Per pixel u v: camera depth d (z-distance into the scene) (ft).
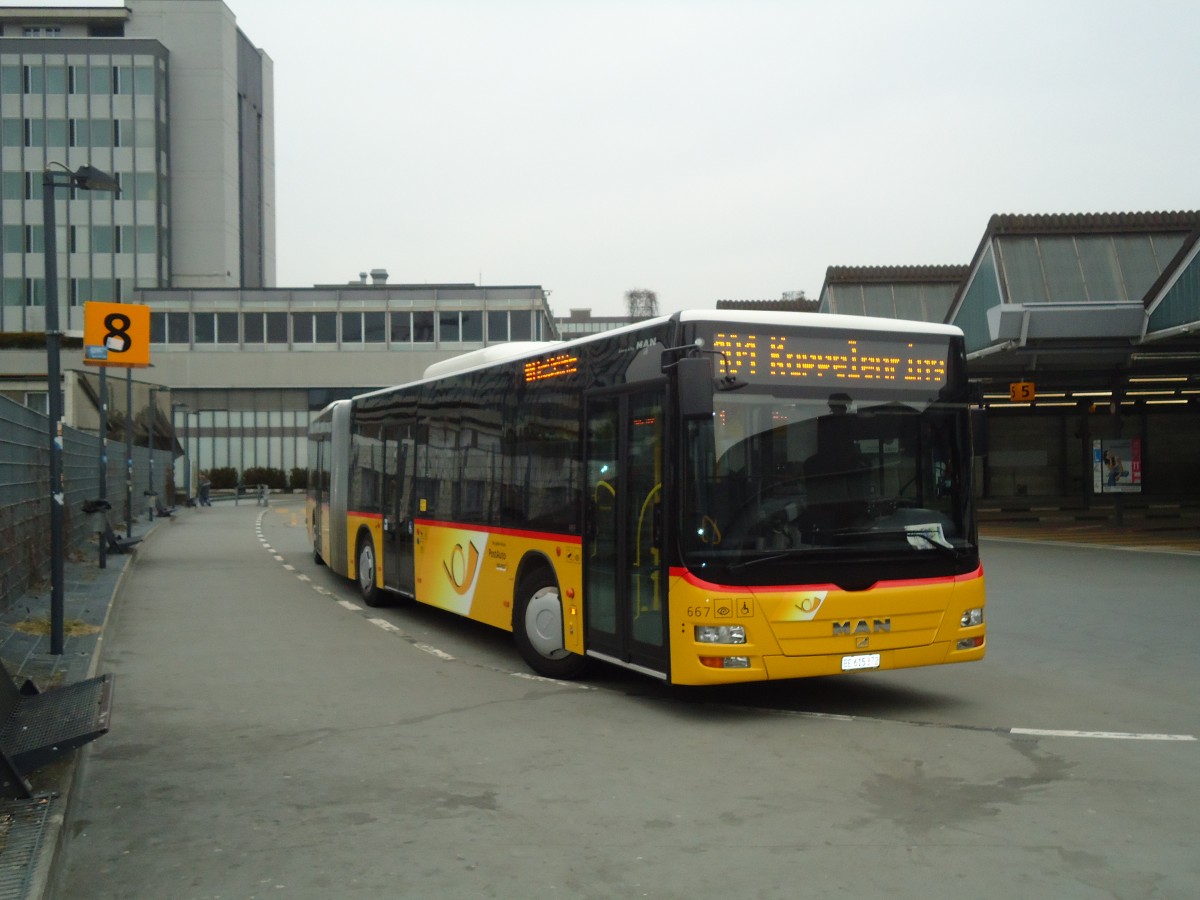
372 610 48.75
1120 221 77.92
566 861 16.62
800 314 26.43
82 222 227.61
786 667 24.98
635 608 27.14
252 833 18.17
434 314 209.36
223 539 98.12
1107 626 41.19
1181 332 67.41
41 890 14.65
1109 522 95.50
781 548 25.27
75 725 20.54
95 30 239.71
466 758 22.88
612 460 28.25
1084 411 113.19
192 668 34.04
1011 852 16.84
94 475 81.71
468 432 38.01
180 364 210.79
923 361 27.40
